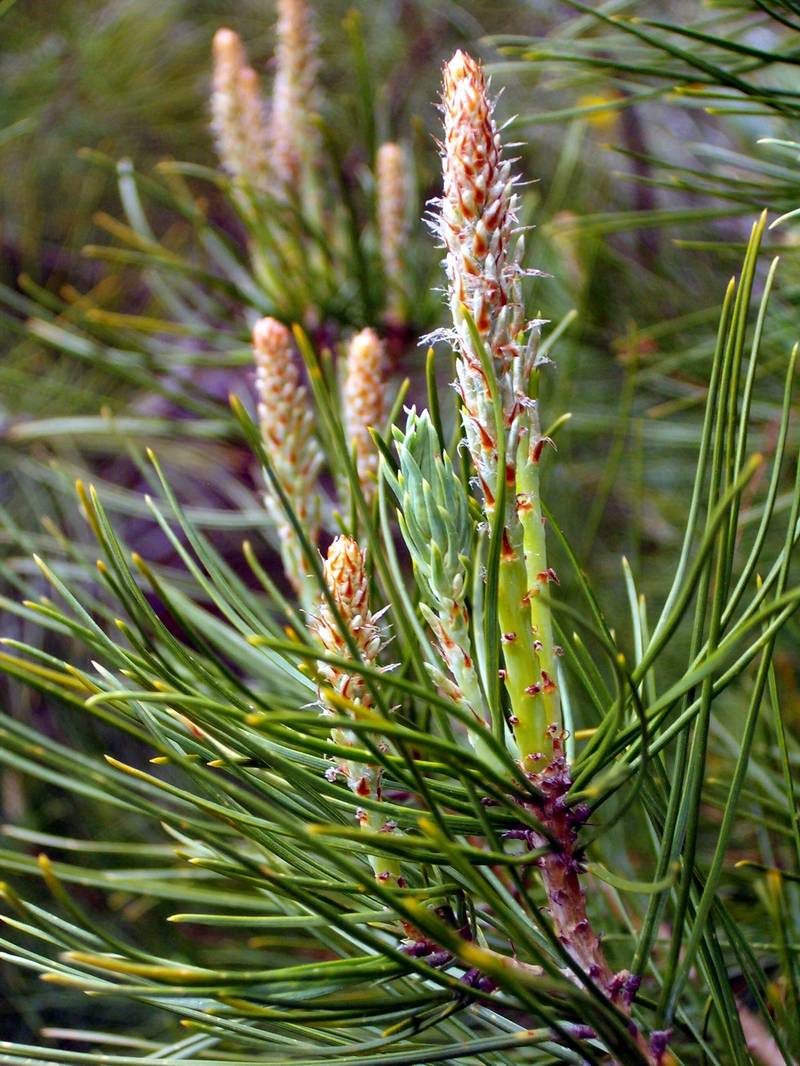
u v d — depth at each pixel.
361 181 0.84
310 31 0.79
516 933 0.34
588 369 0.90
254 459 0.86
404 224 0.76
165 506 0.90
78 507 0.97
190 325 0.87
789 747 0.57
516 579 0.38
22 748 0.36
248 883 0.38
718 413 0.37
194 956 0.74
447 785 0.38
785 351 0.67
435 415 0.39
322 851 0.34
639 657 0.42
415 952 0.38
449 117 0.37
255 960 0.75
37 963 0.38
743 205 0.63
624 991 0.38
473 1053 0.37
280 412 0.53
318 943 0.50
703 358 0.75
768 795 0.54
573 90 1.10
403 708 0.43
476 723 0.35
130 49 1.19
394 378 0.79
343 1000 0.36
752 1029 0.49
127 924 0.87
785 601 0.33
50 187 1.24
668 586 0.85
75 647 0.93
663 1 0.93
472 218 0.37
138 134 1.25
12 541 0.88
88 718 0.91
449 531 0.38
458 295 0.37
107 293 1.12
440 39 1.23
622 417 0.71
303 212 0.81
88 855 0.89
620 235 0.96
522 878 0.36
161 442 0.98
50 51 1.18
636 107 1.03
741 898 0.55
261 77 1.27
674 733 0.38
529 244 0.85
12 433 0.87
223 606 0.43
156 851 0.48
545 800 0.38
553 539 0.83
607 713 0.38
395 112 1.20
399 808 0.38
